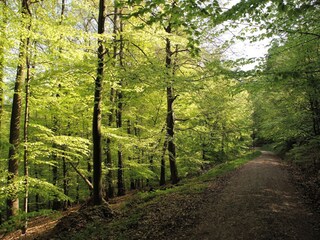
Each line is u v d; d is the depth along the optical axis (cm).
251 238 694
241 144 3136
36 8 1116
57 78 1128
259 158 2970
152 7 535
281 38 1013
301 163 1930
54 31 955
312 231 723
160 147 1770
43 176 1945
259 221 795
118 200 1586
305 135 1555
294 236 693
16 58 980
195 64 1480
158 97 1850
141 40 1169
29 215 845
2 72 1062
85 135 1778
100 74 1059
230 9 578
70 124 1566
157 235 761
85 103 1343
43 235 968
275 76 790
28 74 1038
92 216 984
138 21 1331
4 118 1330
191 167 2258
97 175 1078
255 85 904
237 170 1920
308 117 1506
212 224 809
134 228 838
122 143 1464
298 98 1453
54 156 1666
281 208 915
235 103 2423
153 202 1092
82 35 987
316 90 1016
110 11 1545
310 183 1276
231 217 852
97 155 1077
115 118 1823
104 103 1425
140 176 1988
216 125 2345
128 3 538
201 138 2203
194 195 1141
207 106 1712
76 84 1257
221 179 1552
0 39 875
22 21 927
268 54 1016
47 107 1306
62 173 1856
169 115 1686
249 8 595
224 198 1083
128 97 1421
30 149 1035
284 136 1825
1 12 892
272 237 689
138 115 1814
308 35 923
